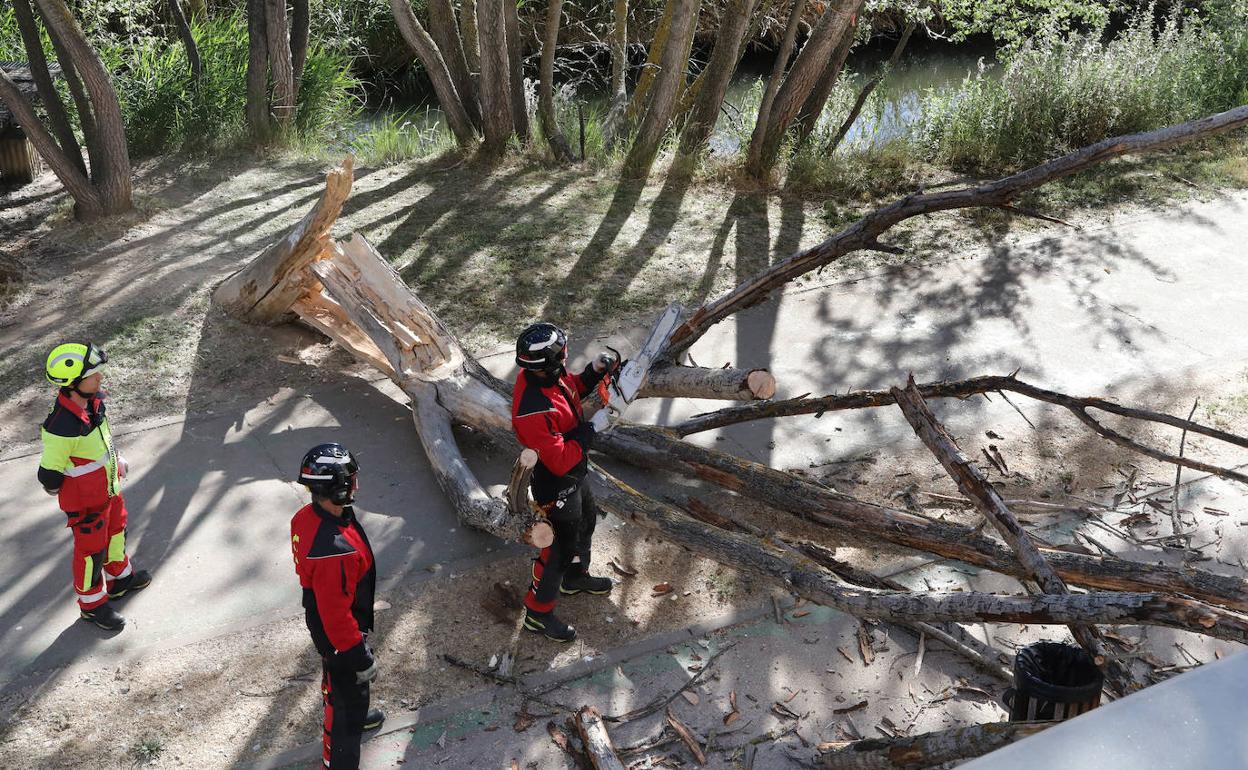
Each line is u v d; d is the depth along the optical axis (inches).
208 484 255.1
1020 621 167.3
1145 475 266.5
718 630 211.0
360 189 470.9
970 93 565.9
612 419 209.6
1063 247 414.0
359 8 781.9
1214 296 372.2
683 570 229.5
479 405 264.1
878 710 190.1
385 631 208.7
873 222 241.4
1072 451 277.4
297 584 221.6
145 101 520.1
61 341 320.5
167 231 414.6
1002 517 185.9
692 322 254.7
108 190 417.7
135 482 254.4
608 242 414.3
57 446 190.7
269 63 534.0
